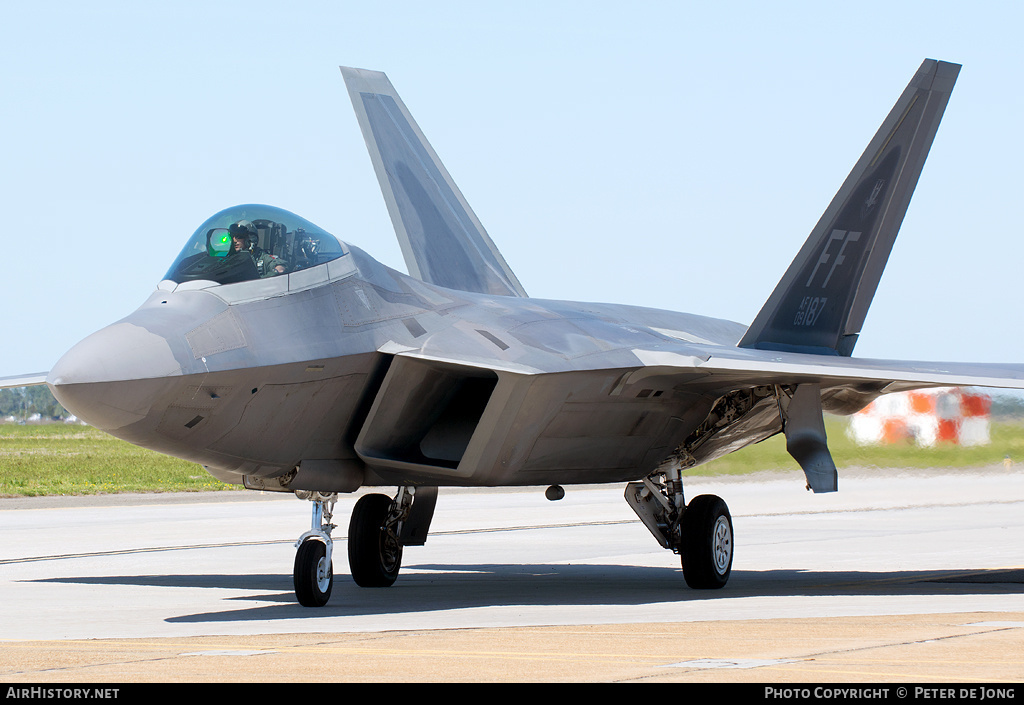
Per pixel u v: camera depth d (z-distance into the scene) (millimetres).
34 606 37438
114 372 30812
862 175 48938
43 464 165875
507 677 22594
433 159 61156
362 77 61438
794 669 23125
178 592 42000
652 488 46625
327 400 36781
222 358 33219
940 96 50969
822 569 50594
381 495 45500
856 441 118750
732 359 40125
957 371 40719
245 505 105875
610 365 39219
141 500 112375
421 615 33969
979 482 124812
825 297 49531
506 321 41156
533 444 39281
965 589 41625
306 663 24438
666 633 28859
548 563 54938
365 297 38375
